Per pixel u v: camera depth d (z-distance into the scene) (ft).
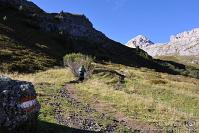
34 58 259.39
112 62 425.69
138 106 105.29
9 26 354.74
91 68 183.62
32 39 347.36
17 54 252.83
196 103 140.77
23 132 52.85
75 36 522.88
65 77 178.60
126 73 231.71
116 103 107.45
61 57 308.60
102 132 69.26
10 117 50.37
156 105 110.11
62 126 67.51
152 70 409.49
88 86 141.69
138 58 615.57
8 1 481.05
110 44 603.67
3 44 272.10
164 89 166.71
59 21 529.86
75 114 82.28
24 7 503.61
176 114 101.50
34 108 57.41
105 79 185.16
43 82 143.95
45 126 63.16
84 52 429.38
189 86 202.28
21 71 217.15
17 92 52.95
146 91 158.81
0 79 54.34
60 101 97.55
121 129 74.64
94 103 104.58
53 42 384.47
